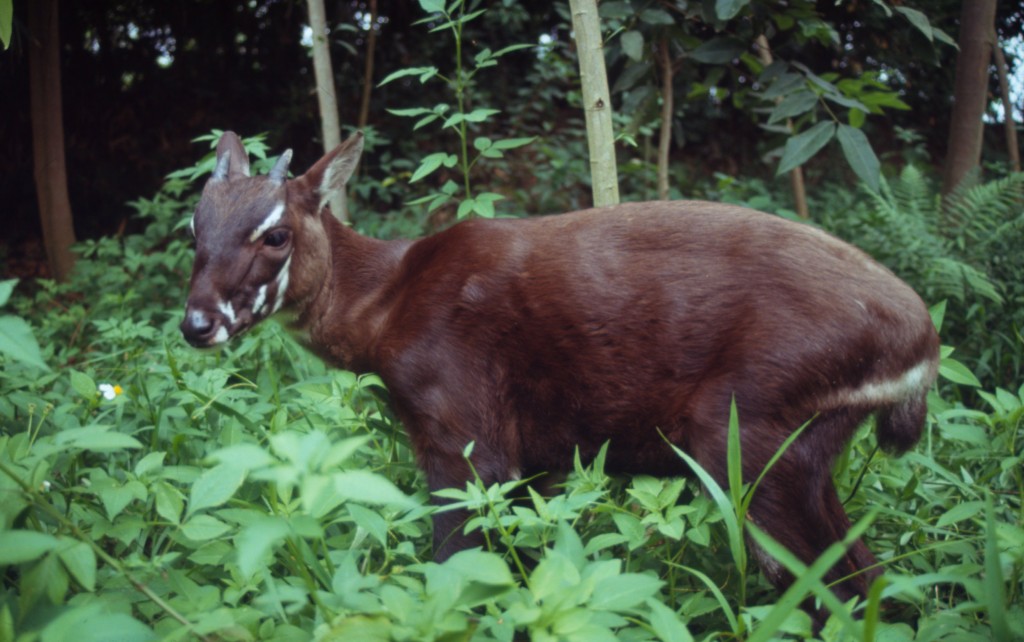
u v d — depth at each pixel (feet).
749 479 8.68
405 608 5.57
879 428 9.37
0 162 31.04
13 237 30.83
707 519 8.04
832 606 5.16
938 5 27.76
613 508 7.98
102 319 19.38
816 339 8.55
